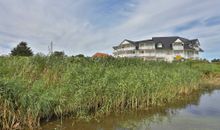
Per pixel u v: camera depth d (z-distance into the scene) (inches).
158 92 557.0
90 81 432.1
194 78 813.2
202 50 2733.8
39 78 481.1
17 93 338.0
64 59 587.2
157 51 2561.5
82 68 474.9
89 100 424.8
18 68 495.8
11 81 342.0
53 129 353.1
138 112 481.1
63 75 474.3
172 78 647.1
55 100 373.4
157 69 682.8
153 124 399.2
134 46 2689.5
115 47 3016.7
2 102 328.8
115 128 372.8
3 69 450.9
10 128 330.6
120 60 754.2
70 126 371.9
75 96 399.9
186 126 387.2
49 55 574.2
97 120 410.9
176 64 1045.8
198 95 765.3
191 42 2603.3
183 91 733.9
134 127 380.5
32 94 345.1
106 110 443.8
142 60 842.8
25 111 342.0
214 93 822.5
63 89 398.0
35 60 541.6
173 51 2506.2
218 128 377.1
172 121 420.8
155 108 525.7
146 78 532.7
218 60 1991.9
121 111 474.0
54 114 398.3
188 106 564.7
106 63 666.8
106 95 445.1
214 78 1247.5
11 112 333.4
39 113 355.3
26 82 385.7
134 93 491.8
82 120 403.5
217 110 522.6
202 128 376.5
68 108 403.2
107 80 450.6
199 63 1524.4
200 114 480.4
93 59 674.8
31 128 341.7
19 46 1672.0
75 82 418.0
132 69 581.6
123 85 471.5
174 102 610.2
